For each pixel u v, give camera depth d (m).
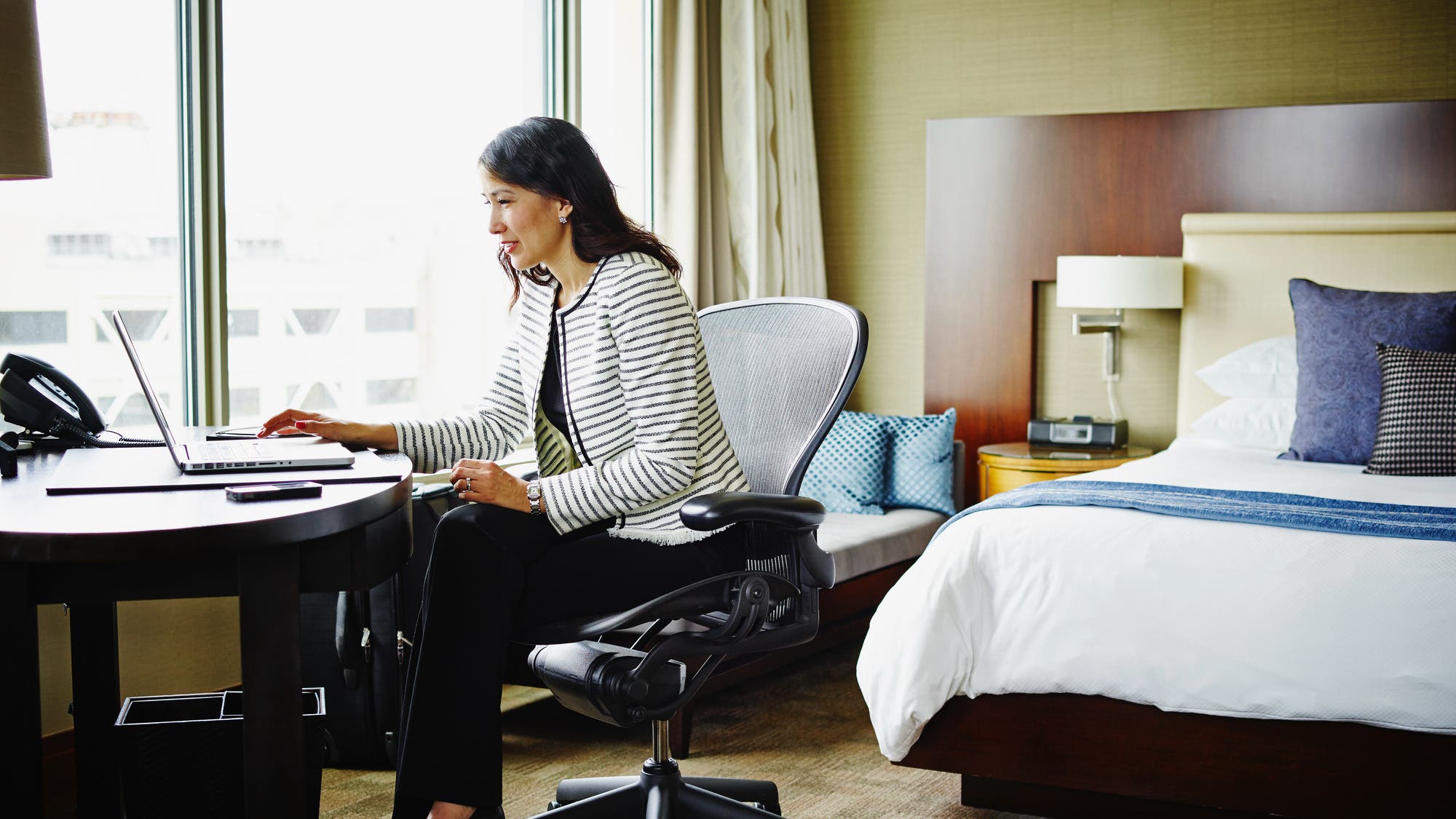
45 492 1.53
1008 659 2.25
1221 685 2.08
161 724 1.87
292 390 3.12
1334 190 4.08
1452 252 3.88
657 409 1.83
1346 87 4.20
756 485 2.05
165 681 2.72
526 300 2.05
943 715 2.32
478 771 1.68
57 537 1.27
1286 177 4.13
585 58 3.88
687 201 4.00
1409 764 1.99
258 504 1.44
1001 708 2.28
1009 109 4.62
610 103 3.97
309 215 3.13
